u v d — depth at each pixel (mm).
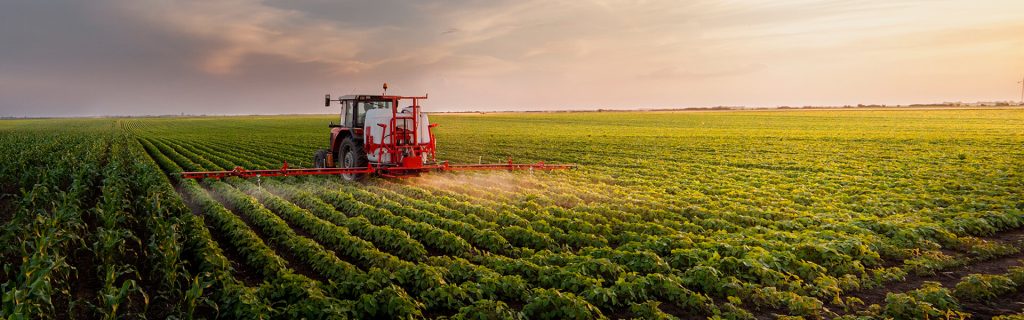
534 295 7980
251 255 9625
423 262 9836
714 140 44156
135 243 11078
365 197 15758
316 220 12273
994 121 71125
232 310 7492
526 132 61812
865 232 11328
